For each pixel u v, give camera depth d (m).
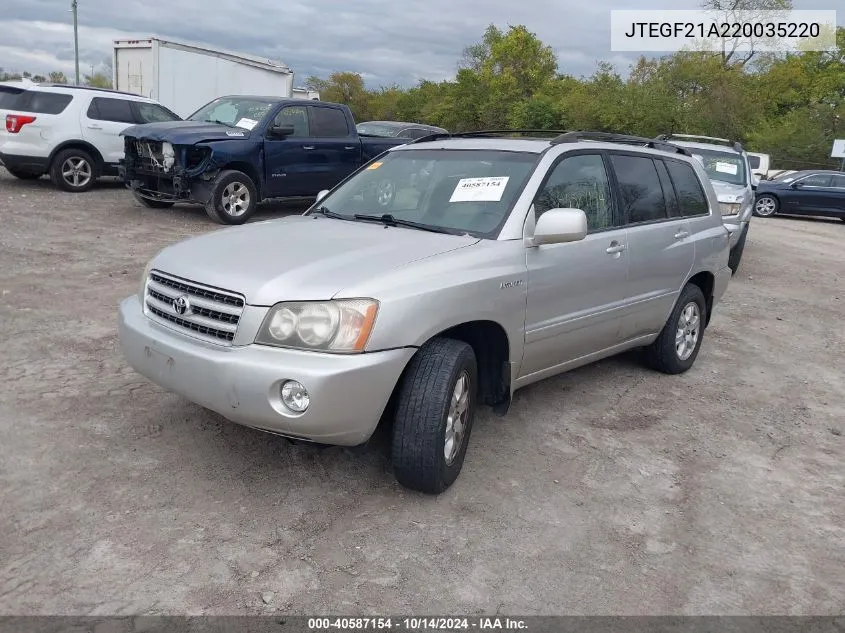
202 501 3.55
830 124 42.50
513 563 3.27
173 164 10.70
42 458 3.83
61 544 3.14
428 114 64.69
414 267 3.58
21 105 12.42
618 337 5.16
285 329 3.29
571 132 5.19
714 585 3.23
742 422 5.16
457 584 3.10
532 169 4.43
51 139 12.57
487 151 4.72
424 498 3.74
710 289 6.29
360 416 3.34
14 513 3.33
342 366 3.23
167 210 12.12
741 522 3.78
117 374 5.02
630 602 3.07
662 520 3.74
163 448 4.04
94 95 13.07
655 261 5.29
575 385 5.60
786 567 3.41
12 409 4.36
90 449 3.96
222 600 2.89
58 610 2.76
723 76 44.44
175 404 4.59
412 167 4.84
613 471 4.23
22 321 5.99
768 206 22.64
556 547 3.42
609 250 4.79
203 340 3.47
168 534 3.27
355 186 4.98
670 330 5.76
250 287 3.38
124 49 17.20
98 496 3.52
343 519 3.50
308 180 11.95
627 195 5.16
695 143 12.66
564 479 4.08
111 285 7.29
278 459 4.01
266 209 13.59
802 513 3.92
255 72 18.31
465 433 3.87
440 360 3.57
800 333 7.93
